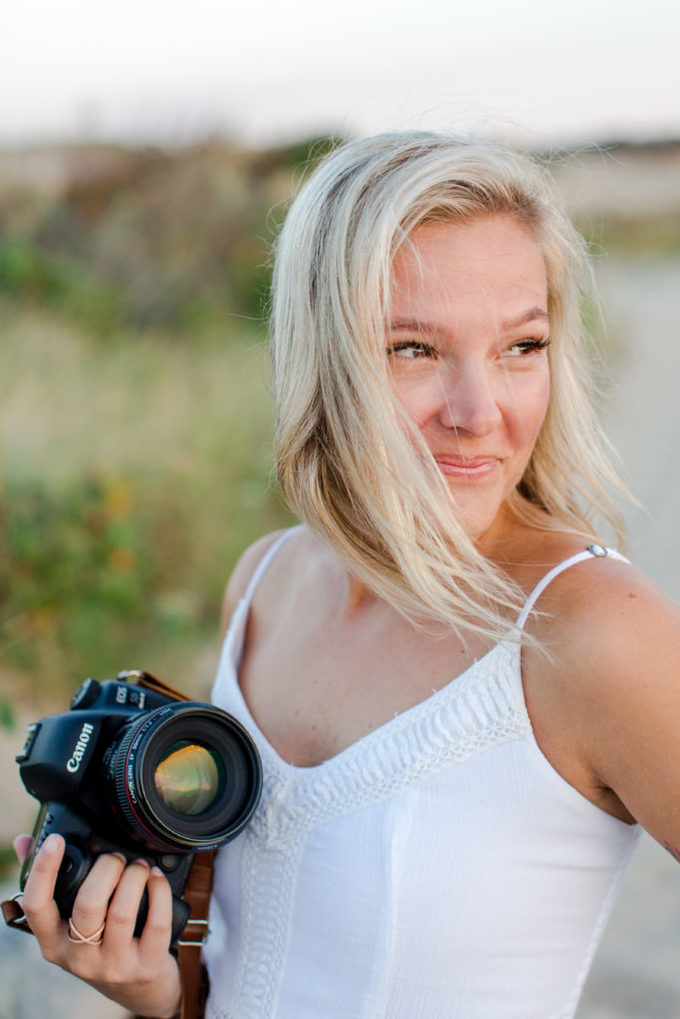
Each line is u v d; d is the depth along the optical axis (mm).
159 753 1271
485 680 1253
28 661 3857
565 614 1213
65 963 1310
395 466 1290
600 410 1779
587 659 1164
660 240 22188
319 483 1423
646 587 1199
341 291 1306
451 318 1271
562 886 1253
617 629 1158
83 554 4152
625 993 2686
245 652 1700
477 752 1240
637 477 6934
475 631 1313
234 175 9828
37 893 1268
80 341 6715
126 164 9836
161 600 4379
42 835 1321
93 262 8641
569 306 1443
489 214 1306
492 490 1337
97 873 1274
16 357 5949
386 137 1381
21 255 7773
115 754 1285
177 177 9648
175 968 1439
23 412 5012
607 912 1338
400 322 1287
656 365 10406
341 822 1299
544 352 1361
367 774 1295
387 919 1243
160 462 4953
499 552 1400
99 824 1322
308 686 1480
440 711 1272
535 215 1361
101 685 1420
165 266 8766
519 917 1238
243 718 1524
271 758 1417
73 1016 2271
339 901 1284
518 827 1226
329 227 1348
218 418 5742
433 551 1308
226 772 1336
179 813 1282
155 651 4141
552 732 1205
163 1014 1441
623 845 1291
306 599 1624
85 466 4594
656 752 1128
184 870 1373
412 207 1271
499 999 1248
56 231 8945
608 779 1187
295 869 1340
